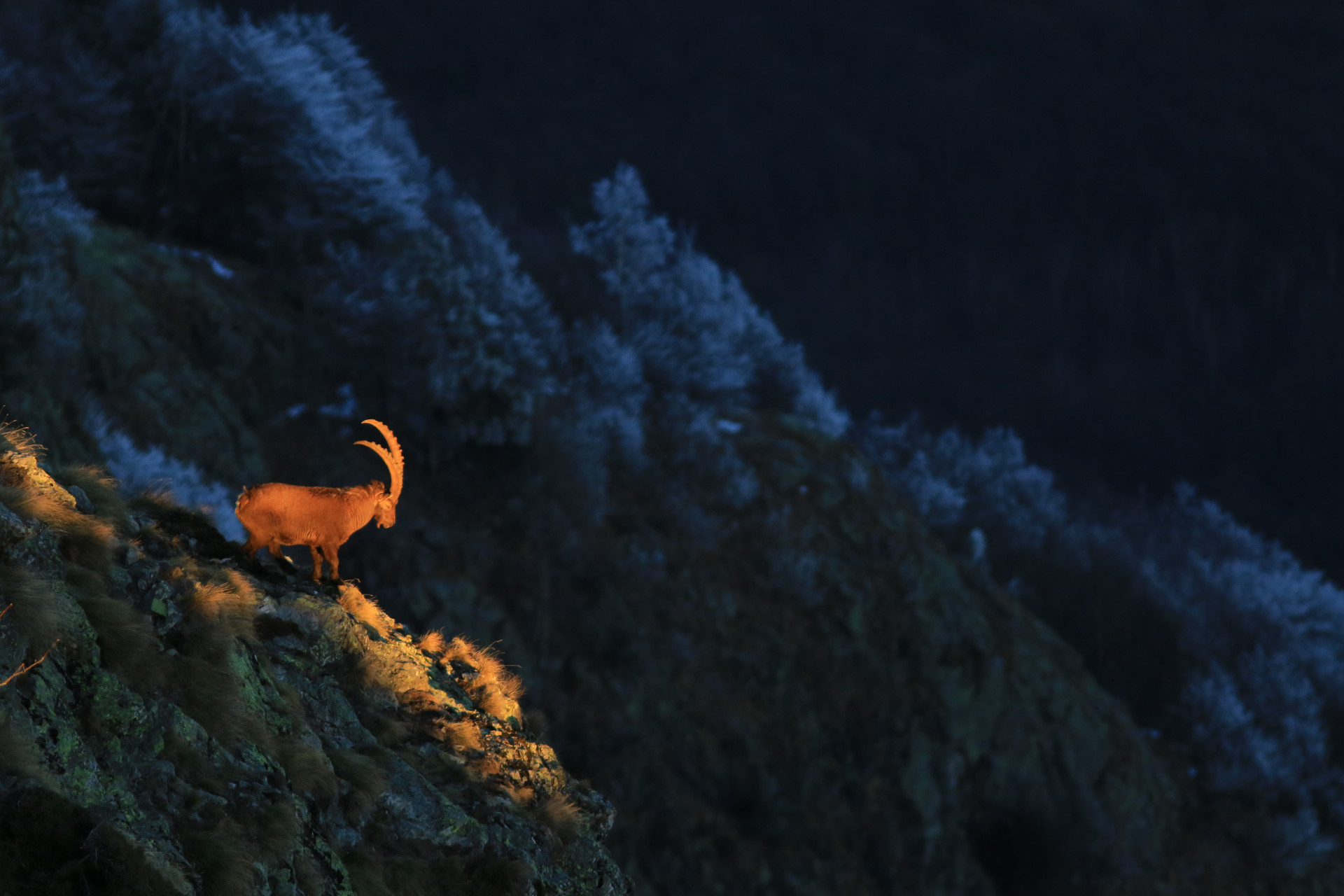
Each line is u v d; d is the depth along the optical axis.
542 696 161.50
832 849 172.00
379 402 181.62
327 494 29.33
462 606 160.38
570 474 186.12
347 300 183.12
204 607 24.20
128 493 119.62
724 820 165.12
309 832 21.98
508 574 170.75
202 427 155.38
